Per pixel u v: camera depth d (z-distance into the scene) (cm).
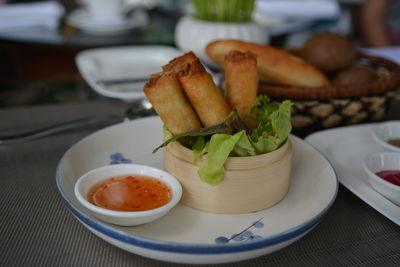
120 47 91
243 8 74
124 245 36
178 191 41
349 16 139
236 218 41
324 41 58
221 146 39
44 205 42
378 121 59
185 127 42
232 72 45
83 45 89
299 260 38
